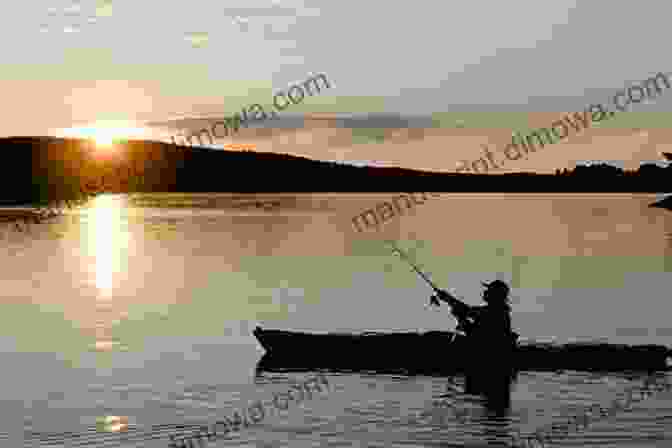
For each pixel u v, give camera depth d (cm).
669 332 2377
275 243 5447
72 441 1412
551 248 4972
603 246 5050
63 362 2006
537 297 3077
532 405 1614
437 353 1920
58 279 3716
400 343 1967
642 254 4588
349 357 1938
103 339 2298
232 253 4803
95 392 1722
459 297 3125
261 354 2064
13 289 3378
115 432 1469
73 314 2738
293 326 2495
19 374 1886
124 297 3136
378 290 3275
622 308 2786
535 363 1880
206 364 1966
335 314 2717
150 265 4247
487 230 6412
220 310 2805
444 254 4662
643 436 1441
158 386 1769
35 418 1548
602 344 1972
